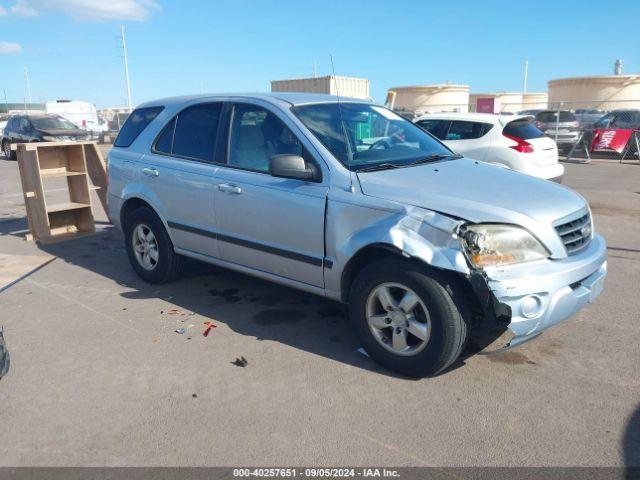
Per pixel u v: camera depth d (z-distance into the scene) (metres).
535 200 3.61
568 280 3.38
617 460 2.83
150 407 3.37
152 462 2.87
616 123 19.89
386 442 3.00
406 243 3.41
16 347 4.20
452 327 3.37
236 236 4.57
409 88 39.84
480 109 27.70
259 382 3.65
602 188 11.91
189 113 5.17
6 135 21.78
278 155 3.98
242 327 4.54
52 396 3.51
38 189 7.38
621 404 3.33
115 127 35.81
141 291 5.44
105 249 7.22
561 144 19.30
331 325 4.57
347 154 4.12
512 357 3.94
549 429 3.09
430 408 3.31
